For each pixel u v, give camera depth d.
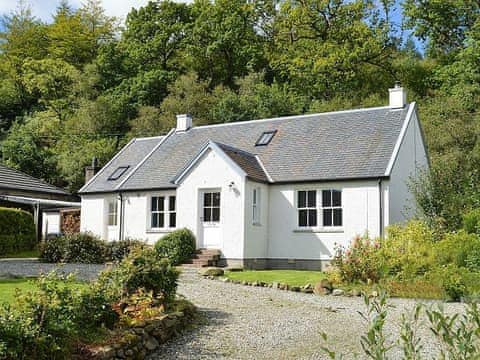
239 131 28.08
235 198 22.66
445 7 45.47
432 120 36.94
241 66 53.56
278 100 46.12
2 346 6.45
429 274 15.51
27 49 59.44
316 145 24.56
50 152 46.94
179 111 46.41
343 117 25.86
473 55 39.66
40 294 7.57
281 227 23.44
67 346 7.56
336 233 22.16
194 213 23.69
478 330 3.98
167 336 9.77
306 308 12.96
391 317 11.70
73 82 53.66
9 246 28.22
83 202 29.11
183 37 55.50
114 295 10.15
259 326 10.94
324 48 48.81
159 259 11.58
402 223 21.91
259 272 19.92
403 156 23.36
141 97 50.28
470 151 32.88
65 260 23.77
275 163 24.52
